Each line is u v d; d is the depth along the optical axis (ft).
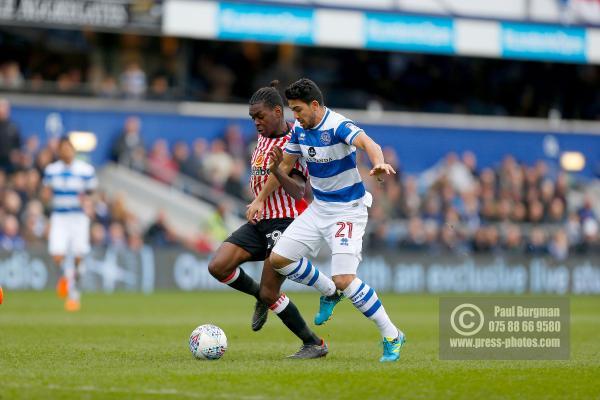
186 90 299.38
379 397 64.34
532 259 273.54
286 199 90.07
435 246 278.67
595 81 341.00
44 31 287.07
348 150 83.41
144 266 243.60
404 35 290.15
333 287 89.20
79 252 178.19
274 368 79.71
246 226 91.09
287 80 314.76
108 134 274.57
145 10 266.98
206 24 271.90
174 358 89.10
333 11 283.18
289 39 279.28
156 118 279.90
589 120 341.62
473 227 288.10
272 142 90.48
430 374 77.10
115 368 79.46
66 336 116.98
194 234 271.28
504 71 333.83
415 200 284.20
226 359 88.58
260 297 90.38
